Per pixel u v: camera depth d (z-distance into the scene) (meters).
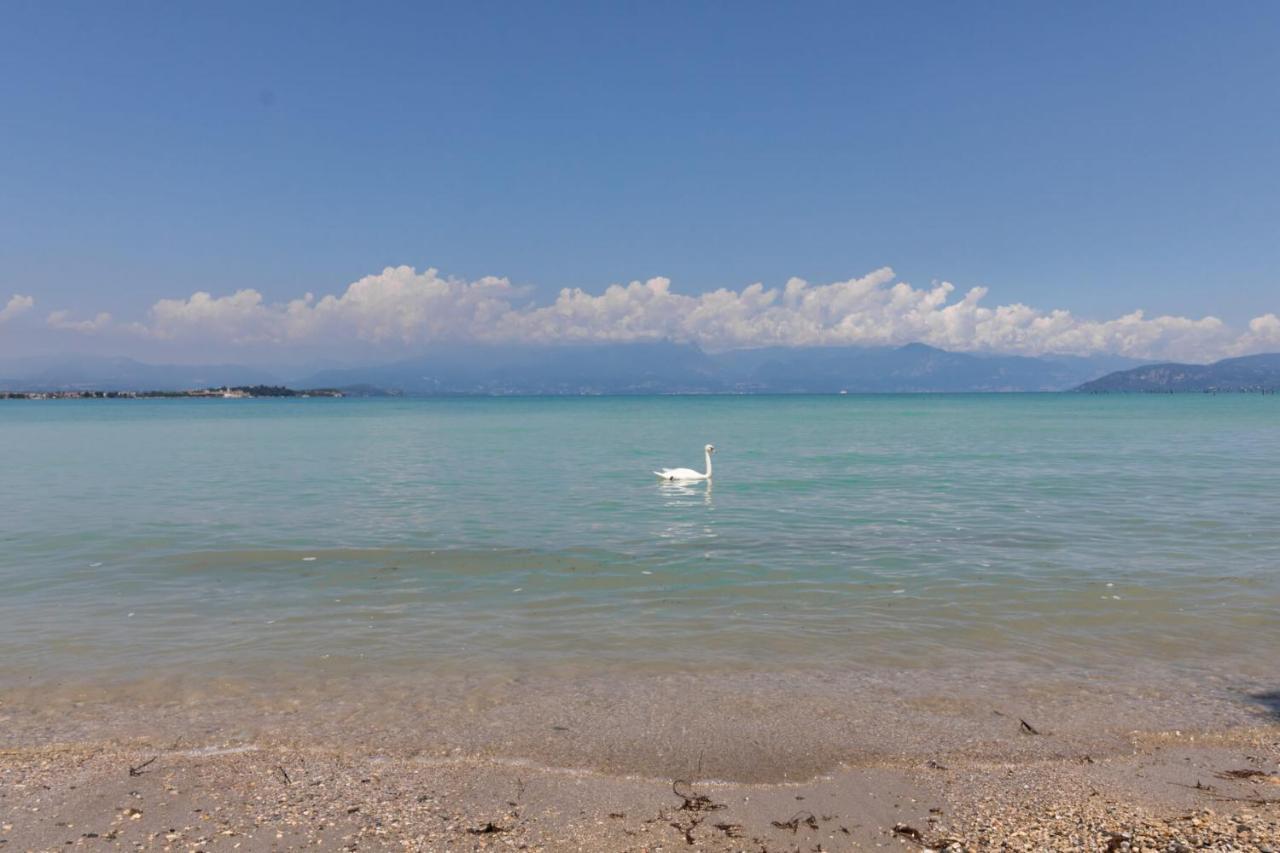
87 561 18.58
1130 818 7.57
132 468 41.25
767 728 9.65
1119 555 18.56
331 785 8.36
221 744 9.30
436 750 9.14
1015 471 36.97
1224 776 8.41
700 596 15.34
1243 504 26.16
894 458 44.59
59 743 9.31
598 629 13.34
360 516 25.08
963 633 13.02
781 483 33.22
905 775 8.55
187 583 16.52
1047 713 10.02
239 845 7.27
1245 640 12.58
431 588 16.05
